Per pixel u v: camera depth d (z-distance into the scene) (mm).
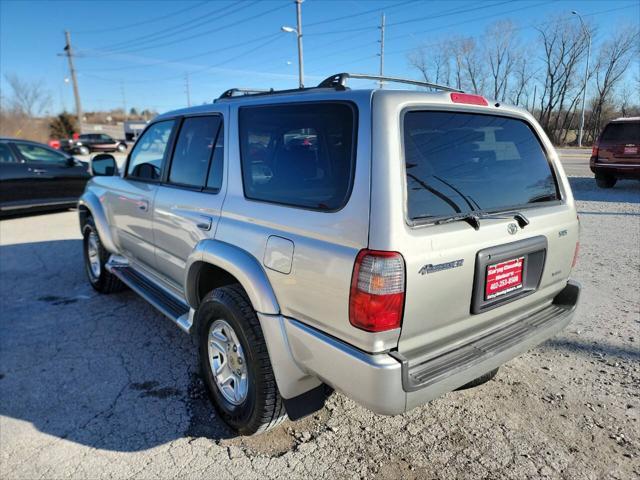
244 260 2443
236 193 2689
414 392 1954
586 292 4781
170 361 3568
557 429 2703
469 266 2135
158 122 3791
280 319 2289
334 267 1988
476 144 2398
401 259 1876
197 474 2404
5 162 9047
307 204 2195
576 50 45750
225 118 2881
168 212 3324
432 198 2068
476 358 2199
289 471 2418
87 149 34375
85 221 5078
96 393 3143
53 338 3951
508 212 2410
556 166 2869
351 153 2031
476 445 2588
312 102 2287
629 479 2328
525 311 2674
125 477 2391
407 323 1952
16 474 2412
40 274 5781
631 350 3566
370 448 2584
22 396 3102
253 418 2498
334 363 2031
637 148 11281
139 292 3826
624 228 7656
